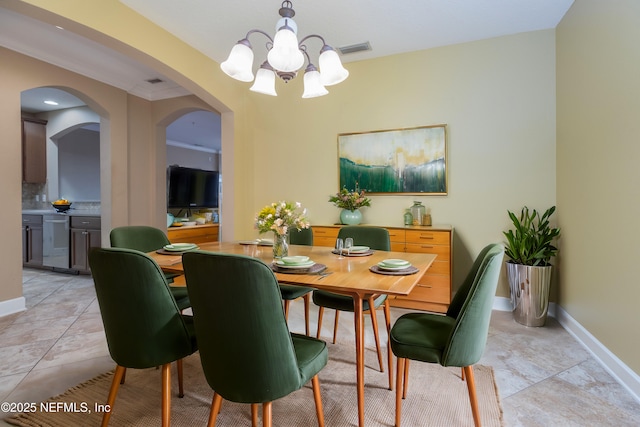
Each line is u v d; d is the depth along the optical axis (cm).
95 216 453
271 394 118
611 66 207
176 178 545
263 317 112
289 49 181
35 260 505
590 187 237
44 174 534
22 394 183
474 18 294
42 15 228
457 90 342
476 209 337
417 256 215
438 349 143
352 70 384
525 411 168
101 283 137
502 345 246
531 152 318
